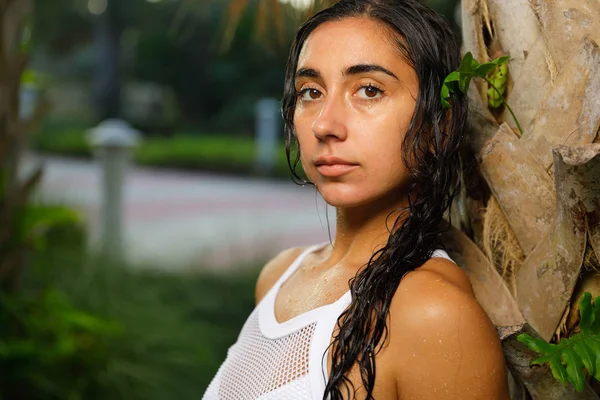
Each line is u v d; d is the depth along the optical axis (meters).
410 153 0.76
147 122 22.22
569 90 0.75
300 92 0.80
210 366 3.02
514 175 0.80
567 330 0.78
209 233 6.27
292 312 0.84
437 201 0.77
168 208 8.40
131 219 7.35
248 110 20.67
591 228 0.72
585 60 0.74
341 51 0.76
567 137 0.76
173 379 2.88
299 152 0.87
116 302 3.24
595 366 0.72
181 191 10.56
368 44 0.75
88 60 25.89
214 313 3.61
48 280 3.18
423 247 0.76
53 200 4.02
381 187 0.76
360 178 0.76
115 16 20.53
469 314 0.69
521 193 0.80
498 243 0.84
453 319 0.69
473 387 0.69
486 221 0.85
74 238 3.75
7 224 2.58
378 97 0.76
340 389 0.72
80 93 25.83
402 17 0.76
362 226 0.83
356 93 0.76
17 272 2.67
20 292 2.74
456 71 0.76
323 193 0.78
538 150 0.78
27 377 2.54
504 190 0.81
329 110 0.75
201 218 7.48
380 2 0.77
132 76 23.14
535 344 0.73
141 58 21.12
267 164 12.87
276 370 0.78
